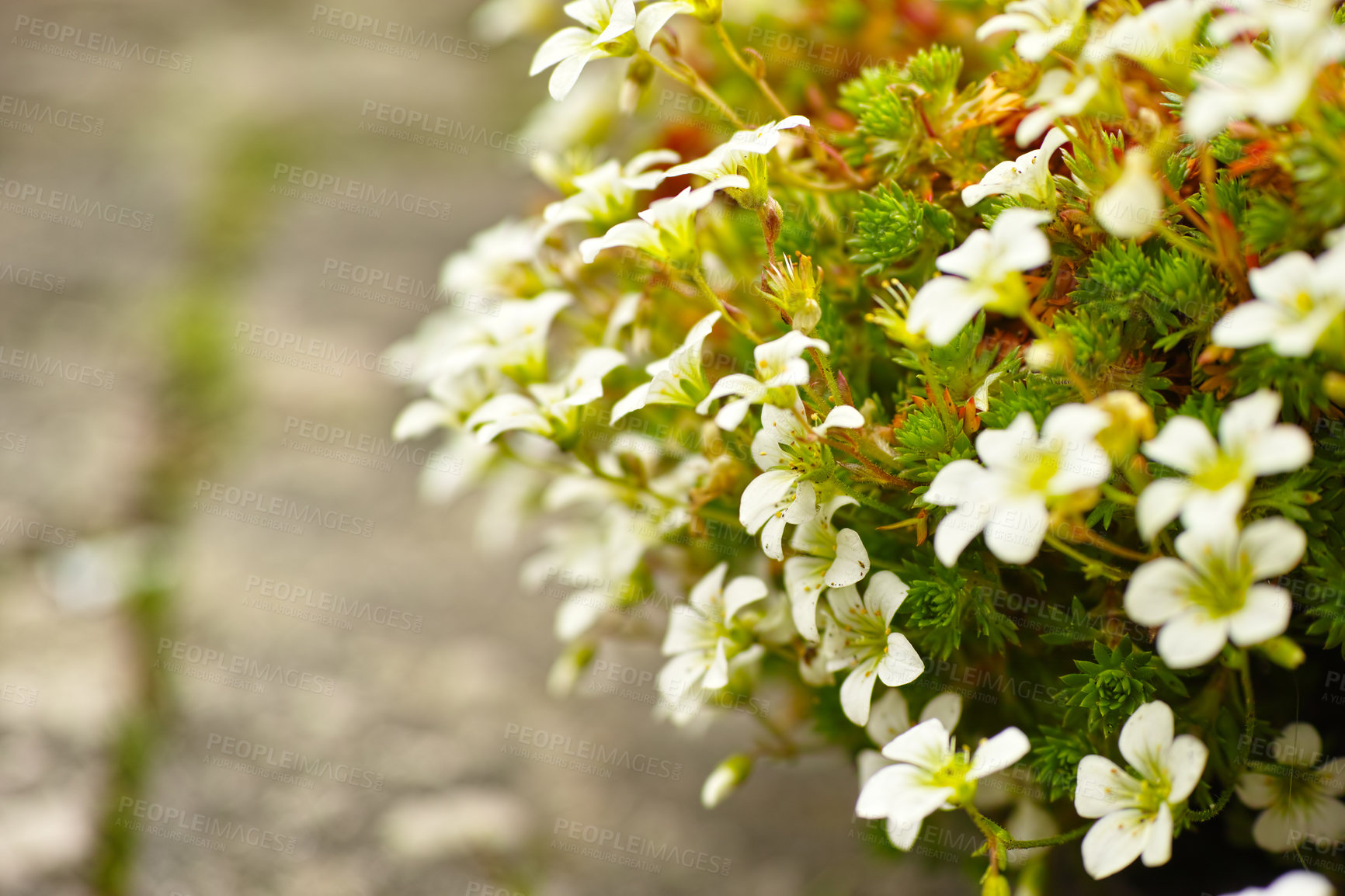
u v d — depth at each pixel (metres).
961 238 0.42
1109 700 0.40
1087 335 0.39
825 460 0.40
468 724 0.55
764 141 0.40
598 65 0.73
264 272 0.86
